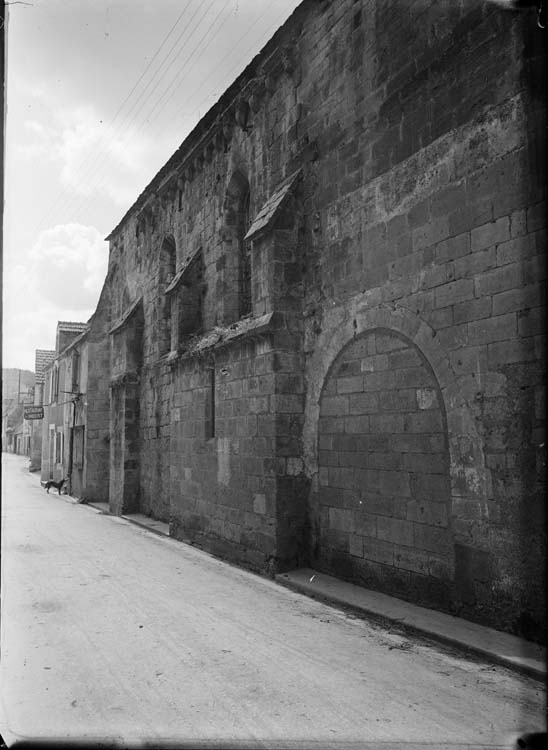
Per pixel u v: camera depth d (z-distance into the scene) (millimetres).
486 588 6027
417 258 7148
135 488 18078
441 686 4918
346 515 8367
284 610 7336
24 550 11523
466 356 6355
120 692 4875
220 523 11164
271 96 10797
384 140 7836
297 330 9570
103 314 23812
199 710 4527
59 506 21500
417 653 5719
